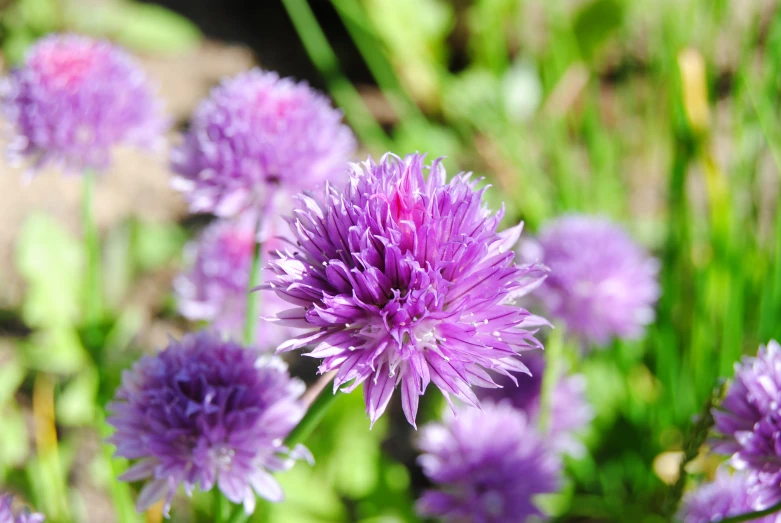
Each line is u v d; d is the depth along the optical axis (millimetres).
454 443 246
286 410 190
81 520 256
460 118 348
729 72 298
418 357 172
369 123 325
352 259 173
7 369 270
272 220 222
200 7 443
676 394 267
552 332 241
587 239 257
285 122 219
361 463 259
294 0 343
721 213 253
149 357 193
